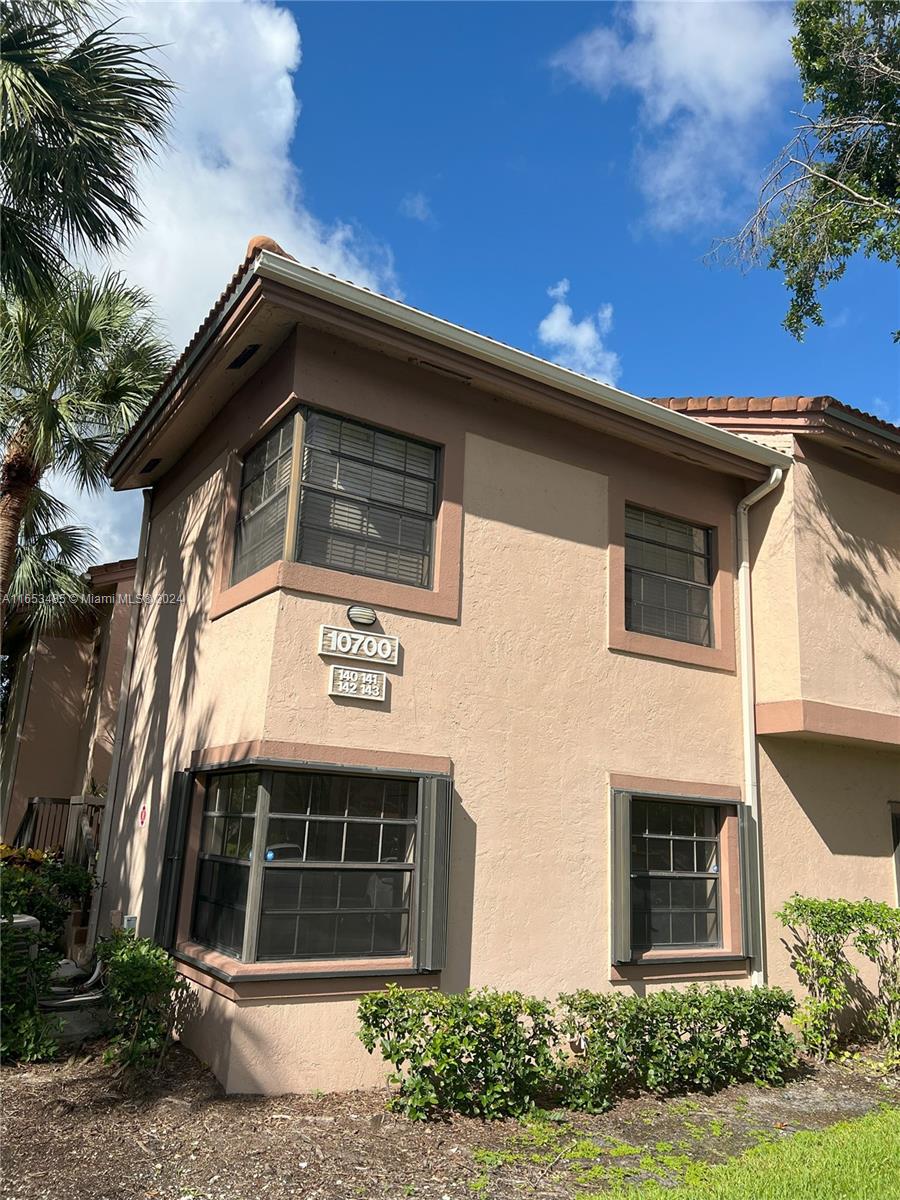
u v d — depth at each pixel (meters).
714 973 8.94
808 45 11.82
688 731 9.43
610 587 9.16
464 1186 5.08
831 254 11.63
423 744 7.57
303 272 7.04
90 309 12.48
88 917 11.38
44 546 16.36
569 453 9.16
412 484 8.16
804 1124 6.73
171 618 10.31
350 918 7.07
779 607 9.96
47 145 8.15
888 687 10.47
